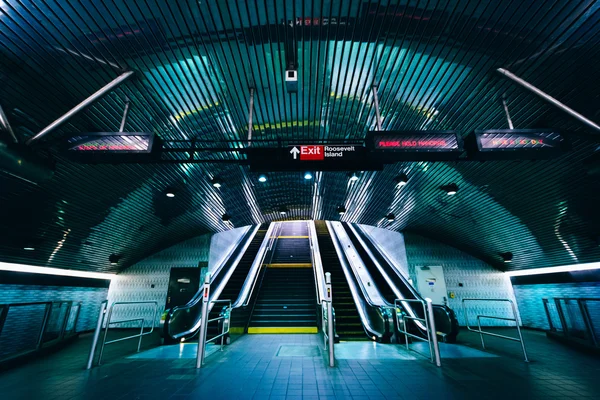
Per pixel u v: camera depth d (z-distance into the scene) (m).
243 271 11.65
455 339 6.74
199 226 9.50
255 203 8.95
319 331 7.80
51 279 7.40
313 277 11.23
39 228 5.60
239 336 7.37
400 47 3.20
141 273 9.98
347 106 4.27
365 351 5.54
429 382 3.73
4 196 4.39
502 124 4.16
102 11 2.63
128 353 5.78
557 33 2.81
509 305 9.69
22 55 2.81
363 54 3.32
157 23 2.84
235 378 3.90
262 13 2.82
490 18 2.79
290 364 4.60
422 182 6.50
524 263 8.82
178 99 3.91
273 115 4.47
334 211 10.33
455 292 9.87
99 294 9.39
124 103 3.79
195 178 6.19
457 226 8.54
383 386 3.58
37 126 3.63
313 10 2.80
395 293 9.01
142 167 5.22
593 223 5.77
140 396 3.28
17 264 6.39
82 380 3.87
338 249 12.93
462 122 4.29
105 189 5.39
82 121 3.80
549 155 3.37
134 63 3.25
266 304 9.30
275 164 3.58
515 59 3.17
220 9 2.76
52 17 2.57
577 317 6.70
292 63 3.41
